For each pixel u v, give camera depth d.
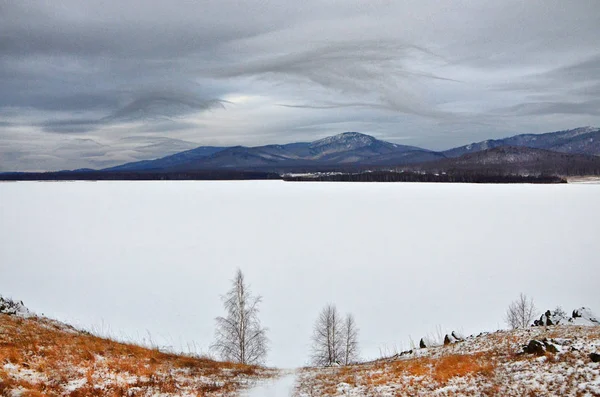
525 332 25.09
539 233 137.25
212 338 58.53
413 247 124.44
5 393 12.31
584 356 16.34
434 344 30.92
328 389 17.89
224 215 183.38
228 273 99.56
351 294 83.00
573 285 84.62
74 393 13.77
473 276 93.31
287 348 56.50
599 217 160.88
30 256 114.00
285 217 176.75
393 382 18.16
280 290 86.44
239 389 17.66
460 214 172.38
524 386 14.76
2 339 17.25
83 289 85.25
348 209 192.12
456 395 15.15
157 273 99.00
